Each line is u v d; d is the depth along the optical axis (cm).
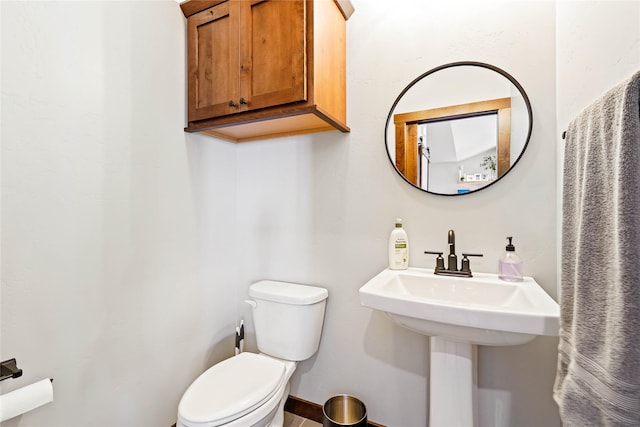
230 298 175
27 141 92
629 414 50
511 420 118
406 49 136
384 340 141
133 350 122
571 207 76
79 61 104
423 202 133
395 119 137
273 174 168
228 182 173
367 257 145
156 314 132
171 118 139
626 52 67
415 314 89
